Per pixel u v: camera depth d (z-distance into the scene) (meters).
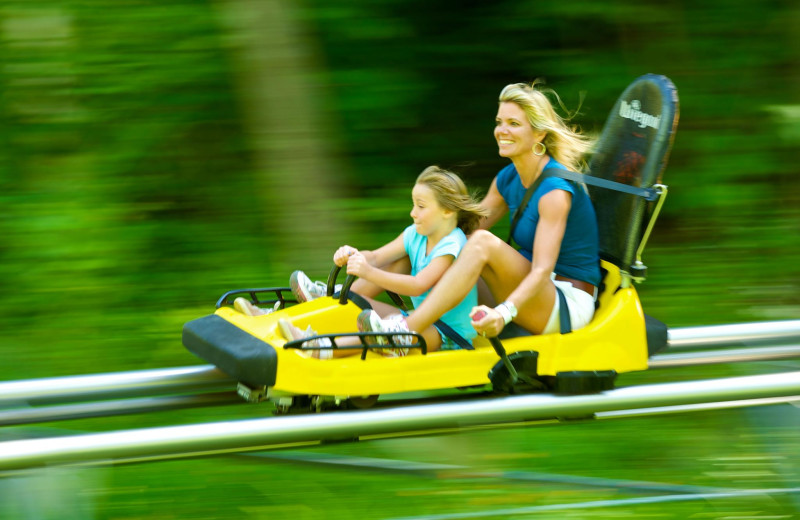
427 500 12.78
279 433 9.64
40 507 11.36
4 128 20.25
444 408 10.07
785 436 13.23
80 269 18.72
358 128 20.70
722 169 20.00
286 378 9.88
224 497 13.12
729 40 20.38
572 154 11.15
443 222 10.90
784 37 20.16
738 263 19.42
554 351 10.65
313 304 11.05
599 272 11.41
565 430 14.77
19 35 19.81
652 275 19.38
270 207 19.28
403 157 21.19
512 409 10.24
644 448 14.06
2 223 19.38
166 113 20.44
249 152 20.75
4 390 10.93
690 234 20.38
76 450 9.16
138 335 17.34
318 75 19.22
